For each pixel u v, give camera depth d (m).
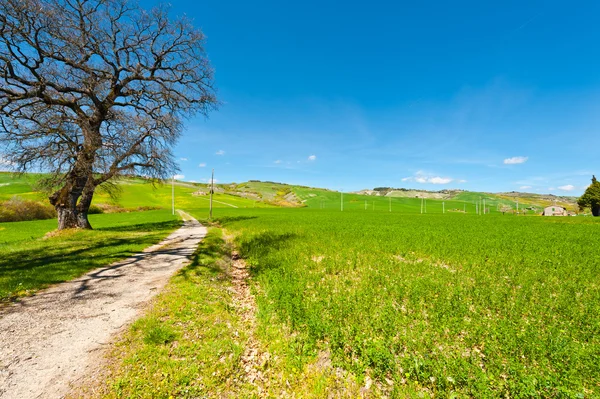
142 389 4.21
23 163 18.39
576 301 8.02
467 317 7.07
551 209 102.88
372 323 6.45
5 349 5.14
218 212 64.56
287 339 6.02
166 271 10.79
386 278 10.53
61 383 4.28
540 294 8.55
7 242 18.17
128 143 21.48
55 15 15.09
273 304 7.88
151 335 5.62
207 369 4.80
